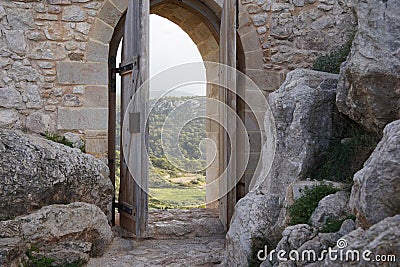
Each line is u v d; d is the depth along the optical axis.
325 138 4.78
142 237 5.60
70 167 5.25
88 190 5.41
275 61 6.82
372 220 3.11
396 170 3.07
